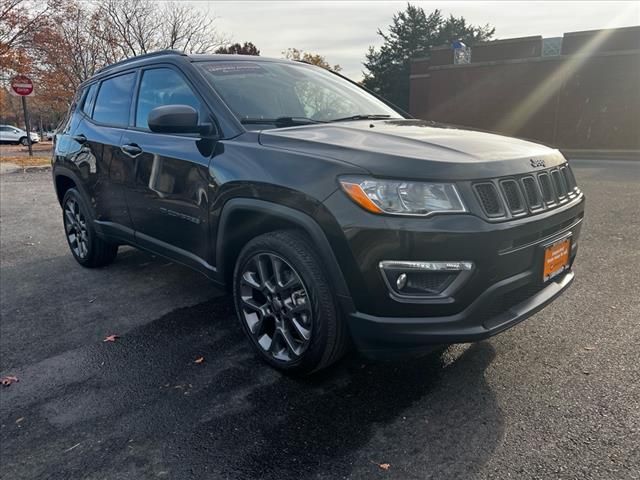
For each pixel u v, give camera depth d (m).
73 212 4.73
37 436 2.28
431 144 2.44
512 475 1.93
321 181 2.29
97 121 4.18
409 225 2.10
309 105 3.41
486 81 21.34
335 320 2.40
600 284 3.83
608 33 18.23
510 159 2.38
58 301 3.93
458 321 2.18
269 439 2.20
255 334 2.82
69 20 21.75
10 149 25.81
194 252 3.19
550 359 2.77
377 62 43.69
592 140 19.23
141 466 2.06
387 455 2.08
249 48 32.38
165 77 3.46
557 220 2.49
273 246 2.55
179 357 2.98
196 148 3.01
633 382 2.51
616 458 1.99
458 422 2.27
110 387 2.67
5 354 3.08
